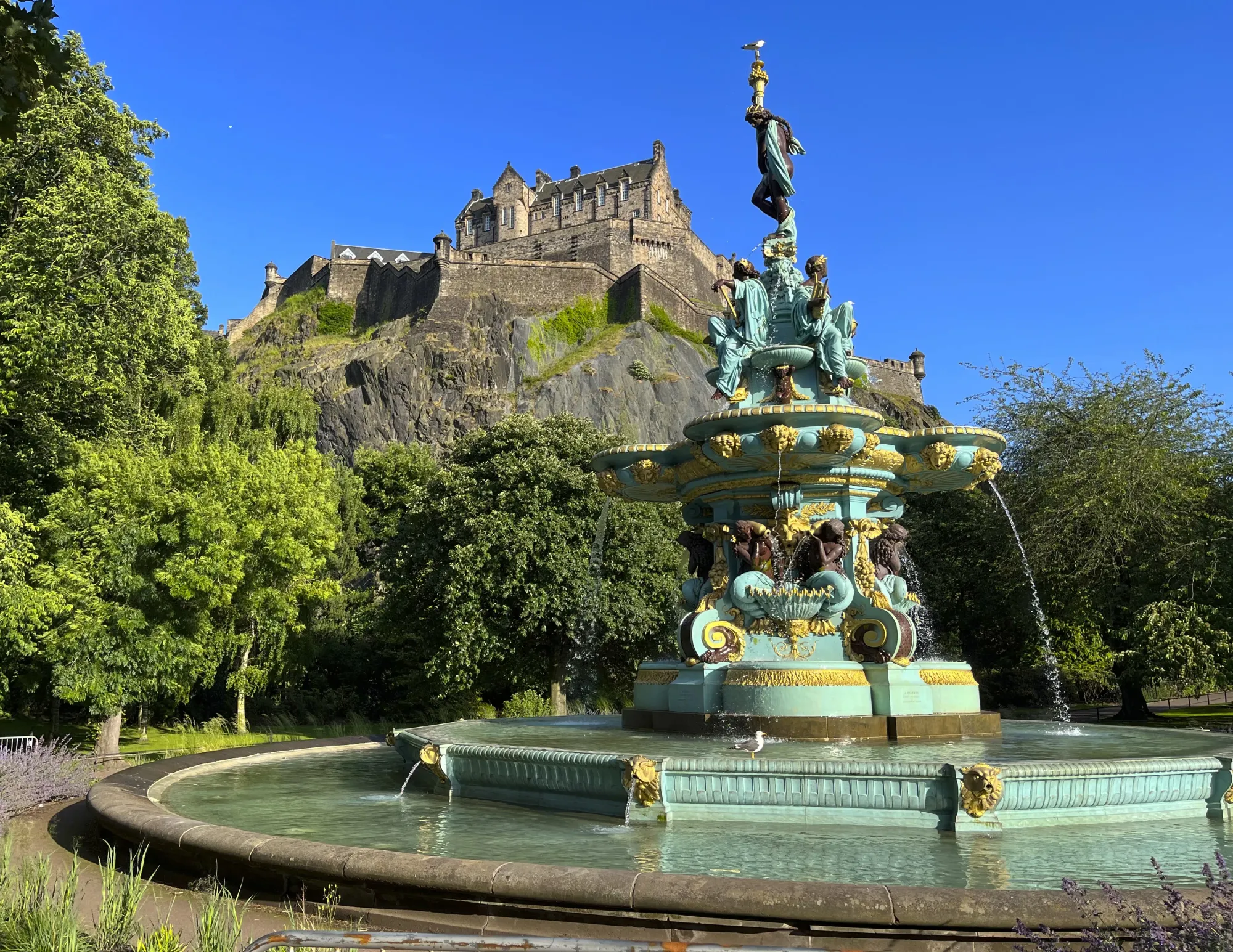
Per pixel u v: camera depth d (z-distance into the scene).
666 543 30.41
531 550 27.53
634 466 12.80
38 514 24.25
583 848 6.82
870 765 7.35
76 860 5.87
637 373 90.75
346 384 91.44
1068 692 40.81
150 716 29.69
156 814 7.69
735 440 11.02
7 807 10.12
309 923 5.68
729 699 10.72
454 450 32.38
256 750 13.80
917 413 93.31
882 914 4.93
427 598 30.47
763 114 13.95
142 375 26.27
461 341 92.88
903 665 10.79
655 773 7.59
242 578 22.89
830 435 10.68
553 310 98.62
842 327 12.66
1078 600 29.22
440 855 6.77
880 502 12.76
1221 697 45.44
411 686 34.25
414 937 3.56
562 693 30.17
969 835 7.02
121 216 23.95
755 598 11.39
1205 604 25.83
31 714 30.47
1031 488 29.97
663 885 5.24
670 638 29.89
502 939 3.46
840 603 11.12
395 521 43.69
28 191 25.05
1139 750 9.33
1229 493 28.33
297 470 27.98
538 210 120.00
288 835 7.63
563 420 31.55
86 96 27.25
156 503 21.17
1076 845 6.75
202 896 6.17
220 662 25.86
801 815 7.42
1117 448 28.03
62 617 20.86
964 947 4.89
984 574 32.81
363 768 12.75
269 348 105.62
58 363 22.00
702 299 109.81
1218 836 7.15
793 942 5.00
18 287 21.94
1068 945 4.75
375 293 106.94
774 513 12.04
